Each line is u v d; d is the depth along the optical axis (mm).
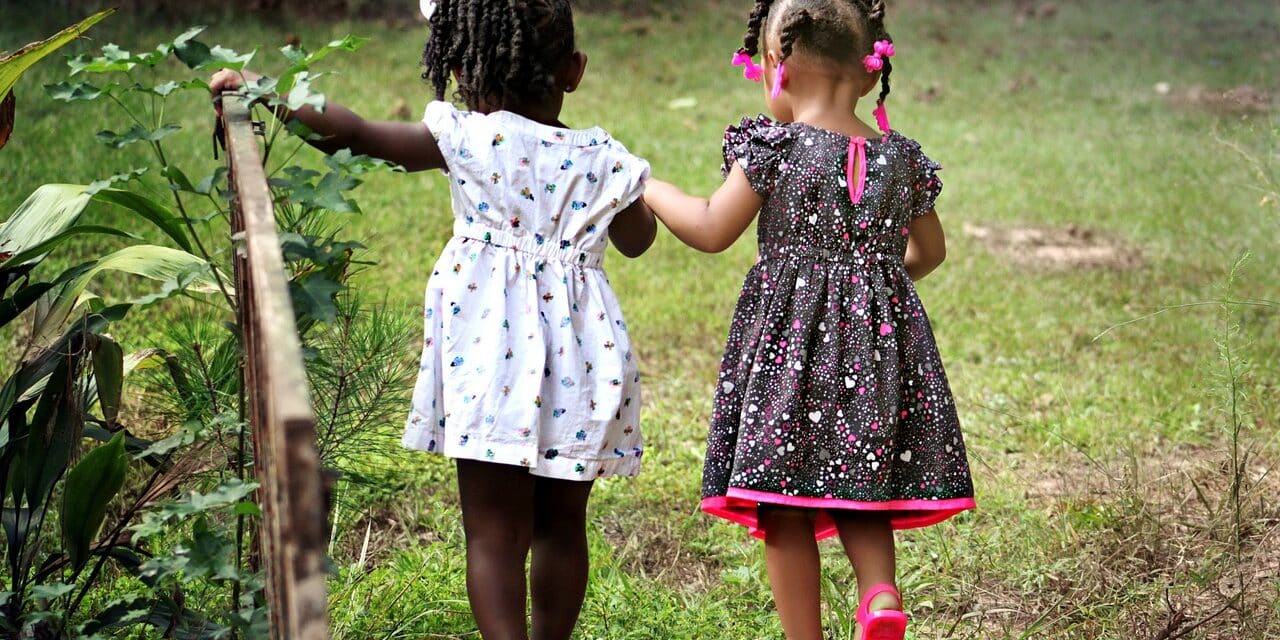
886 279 2818
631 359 2654
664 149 8938
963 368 5387
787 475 2715
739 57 3051
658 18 13672
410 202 7125
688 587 3447
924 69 12773
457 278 2527
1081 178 9117
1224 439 4379
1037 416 4789
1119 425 4633
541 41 2586
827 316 2758
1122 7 16609
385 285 5668
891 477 2764
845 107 2885
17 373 2615
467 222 2557
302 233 2354
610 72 11438
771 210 2816
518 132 2566
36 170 6559
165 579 2445
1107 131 10688
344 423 2773
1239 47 14438
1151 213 8219
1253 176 7930
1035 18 15680
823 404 2736
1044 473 4281
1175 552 3479
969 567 3455
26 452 2635
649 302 6078
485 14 2551
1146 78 12828
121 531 2717
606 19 13281
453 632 2986
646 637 3023
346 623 2910
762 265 2836
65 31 2496
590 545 3561
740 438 2748
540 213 2562
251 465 2275
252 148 1909
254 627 1900
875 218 2799
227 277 2416
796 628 2822
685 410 4855
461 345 2496
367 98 9445
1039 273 6910
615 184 2631
